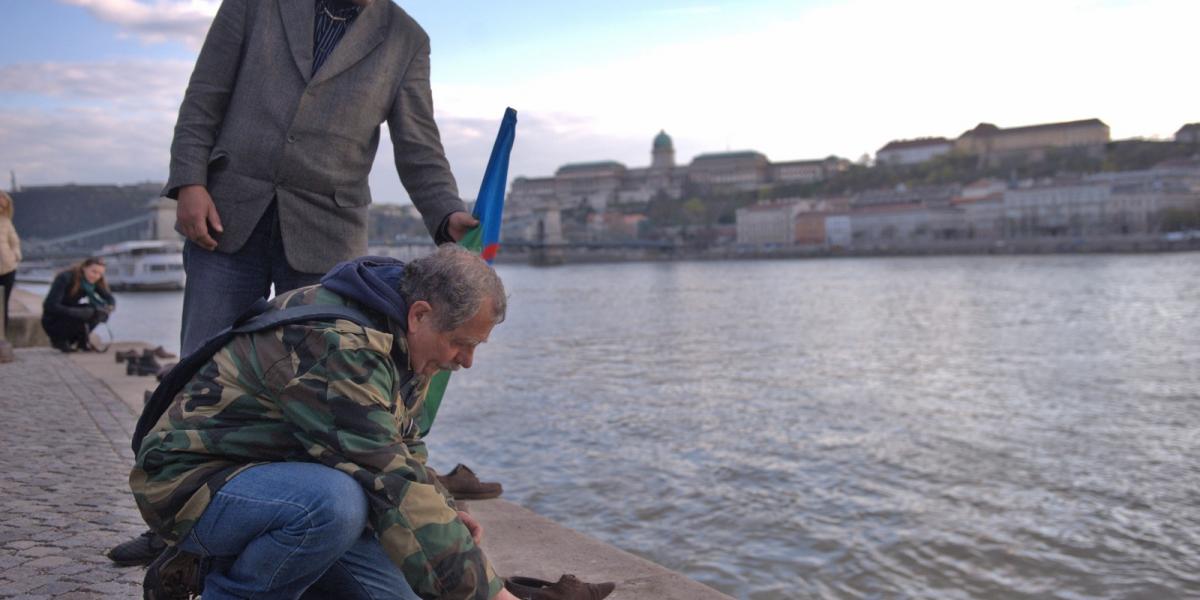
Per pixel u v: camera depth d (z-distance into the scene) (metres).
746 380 27.39
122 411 7.82
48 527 4.35
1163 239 159.12
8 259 12.45
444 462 15.67
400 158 3.87
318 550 2.33
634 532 11.96
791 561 10.92
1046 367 30.67
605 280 130.50
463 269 2.51
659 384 26.30
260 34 3.60
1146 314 53.25
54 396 8.62
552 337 43.69
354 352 2.38
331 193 3.69
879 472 15.21
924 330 45.72
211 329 3.62
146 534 3.85
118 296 78.94
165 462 2.40
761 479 14.63
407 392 2.63
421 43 3.90
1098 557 11.17
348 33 3.64
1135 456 16.61
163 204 95.00
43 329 14.05
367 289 2.48
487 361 32.97
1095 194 174.62
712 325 50.44
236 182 3.56
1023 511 13.10
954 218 194.38
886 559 10.96
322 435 2.35
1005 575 10.64
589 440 17.69
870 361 32.66
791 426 19.45
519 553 4.38
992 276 106.56
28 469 5.50
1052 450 17.12
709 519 12.44
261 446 2.43
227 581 2.43
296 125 3.56
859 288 90.12
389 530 2.35
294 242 3.62
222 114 3.63
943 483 14.62
